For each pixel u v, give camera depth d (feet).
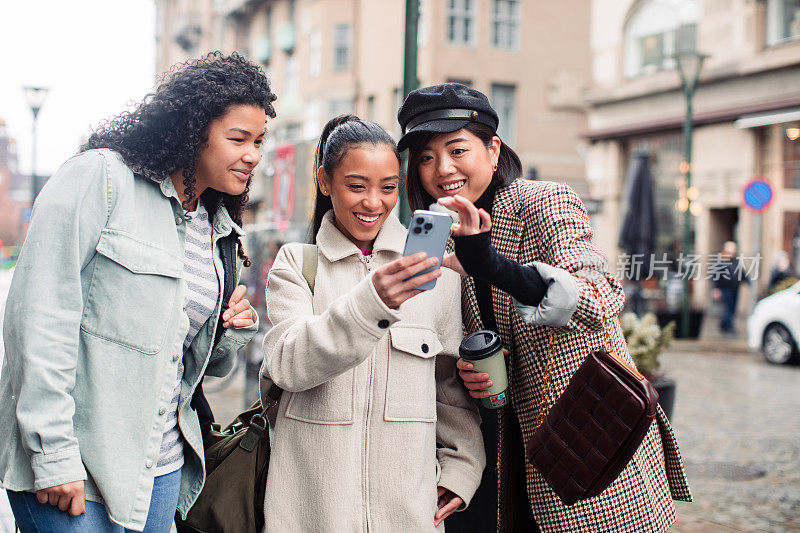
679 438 20.77
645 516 6.57
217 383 28.32
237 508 6.61
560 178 70.33
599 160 67.05
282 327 6.24
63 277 5.57
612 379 5.95
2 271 151.53
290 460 6.36
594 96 66.13
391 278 5.50
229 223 7.00
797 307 34.50
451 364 6.93
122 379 5.84
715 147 57.16
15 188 298.35
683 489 7.12
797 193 52.70
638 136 63.67
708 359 37.58
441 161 6.68
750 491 15.88
